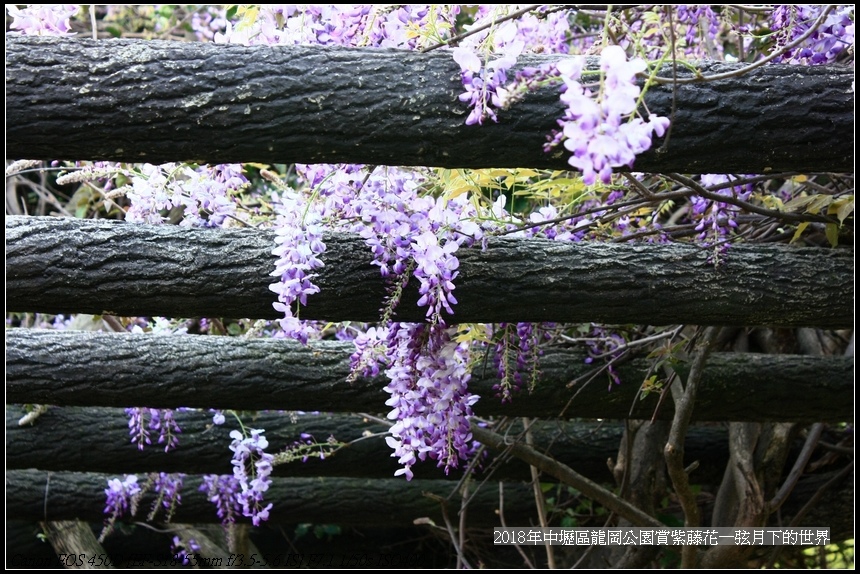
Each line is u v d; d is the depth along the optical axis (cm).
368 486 351
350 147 160
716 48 269
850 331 289
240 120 157
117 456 295
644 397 245
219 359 246
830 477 326
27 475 337
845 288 204
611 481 334
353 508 349
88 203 384
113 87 156
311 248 164
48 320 402
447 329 205
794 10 182
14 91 154
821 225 231
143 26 460
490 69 154
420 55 162
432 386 184
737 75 150
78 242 196
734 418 271
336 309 194
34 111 155
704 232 221
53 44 158
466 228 173
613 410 267
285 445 303
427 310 180
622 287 200
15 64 155
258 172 368
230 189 219
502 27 156
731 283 203
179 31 448
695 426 341
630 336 275
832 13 175
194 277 196
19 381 237
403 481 352
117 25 437
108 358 240
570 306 201
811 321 208
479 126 158
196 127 158
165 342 247
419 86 158
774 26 198
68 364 239
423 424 185
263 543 454
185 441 297
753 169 167
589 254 202
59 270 194
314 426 308
